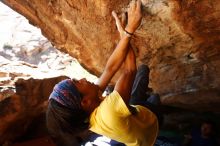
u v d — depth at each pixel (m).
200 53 2.34
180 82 2.85
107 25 2.19
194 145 3.51
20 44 6.03
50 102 1.18
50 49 5.81
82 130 1.23
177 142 3.80
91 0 2.00
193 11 1.81
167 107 3.62
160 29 2.09
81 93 1.20
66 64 5.11
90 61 2.94
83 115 1.21
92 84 1.25
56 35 2.71
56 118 1.18
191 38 2.14
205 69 2.59
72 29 2.51
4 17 6.76
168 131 4.04
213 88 2.80
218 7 1.74
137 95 1.59
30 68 3.49
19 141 2.95
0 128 2.54
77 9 2.18
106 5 1.94
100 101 1.28
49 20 2.54
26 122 2.88
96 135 1.89
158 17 1.93
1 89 2.54
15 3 2.59
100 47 2.56
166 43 2.27
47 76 3.04
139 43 2.35
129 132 1.21
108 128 1.18
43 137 2.96
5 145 2.71
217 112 3.68
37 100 2.83
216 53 2.31
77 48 2.78
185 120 3.89
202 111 3.71
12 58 5.90
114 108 1.17
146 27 2.09
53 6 2.32
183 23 1.94
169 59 2.55
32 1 2.42
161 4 1.77
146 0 1.75
